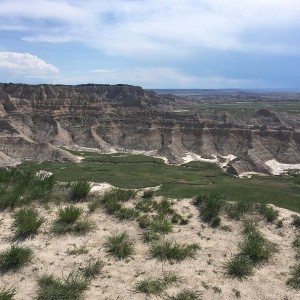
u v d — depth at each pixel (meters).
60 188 20.86
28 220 15.45
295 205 62.97
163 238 15.46
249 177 107.31
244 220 17.53
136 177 93.88
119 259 13.61
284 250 14.92
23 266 12.77
